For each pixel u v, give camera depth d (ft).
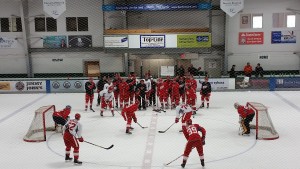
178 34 68.44
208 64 74.02
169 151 30.76
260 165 27.14
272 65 72.43
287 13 70.54
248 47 72.23
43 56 75.25
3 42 74.90
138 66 74.79
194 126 27.02
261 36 71.61
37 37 74.23
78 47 74.28
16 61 75.41
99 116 44.73
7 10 73.61
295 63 71.97
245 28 71.61
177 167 27.07
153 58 74.33
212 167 26.86
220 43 72.95
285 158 28.63
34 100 57.62
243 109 34.65
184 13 72.90
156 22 73.51
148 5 68.64
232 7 46.16
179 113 34.86
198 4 68.44
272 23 71.15
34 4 73.15
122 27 73.41
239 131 35.68
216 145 32.24
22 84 65.21
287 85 63.31
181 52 69.10
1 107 52.37
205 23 72.84
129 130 36.58
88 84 47.55
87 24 73.67
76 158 27.81
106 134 36.35
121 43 68.85
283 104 50.98
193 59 73.92
